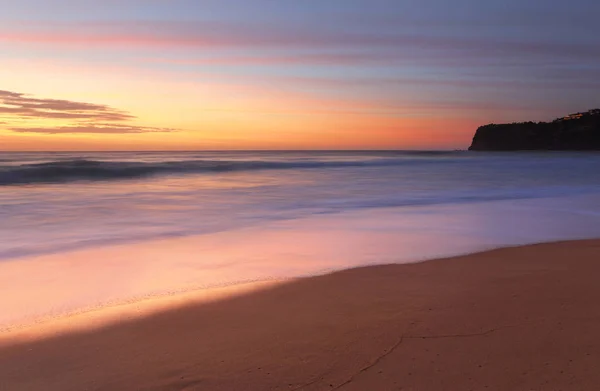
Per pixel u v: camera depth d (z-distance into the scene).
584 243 7.90
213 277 5.85
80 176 23.73
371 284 5.48
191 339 3.90
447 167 36.62
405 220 10.50
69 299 5.00
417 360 3.40
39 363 3.49
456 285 5.38
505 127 138.50
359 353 3.56
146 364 3.46
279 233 8.91
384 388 3.03
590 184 20.75
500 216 11.05
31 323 4.30
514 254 7.06
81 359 3.55
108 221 10.34
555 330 3.89
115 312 4.58
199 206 12.97
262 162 39.44
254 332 4.03
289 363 3.42
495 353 3.47
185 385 3.15
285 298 4.98
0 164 24.94
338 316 4.39
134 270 6.18
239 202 13.92
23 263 6.54
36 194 15.76
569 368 3.21
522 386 2.99
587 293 4.95
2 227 9.50
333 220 10.53
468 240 8.20
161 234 8.80
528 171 31.42
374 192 17.08
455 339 3.75
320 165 38.03
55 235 8.66
